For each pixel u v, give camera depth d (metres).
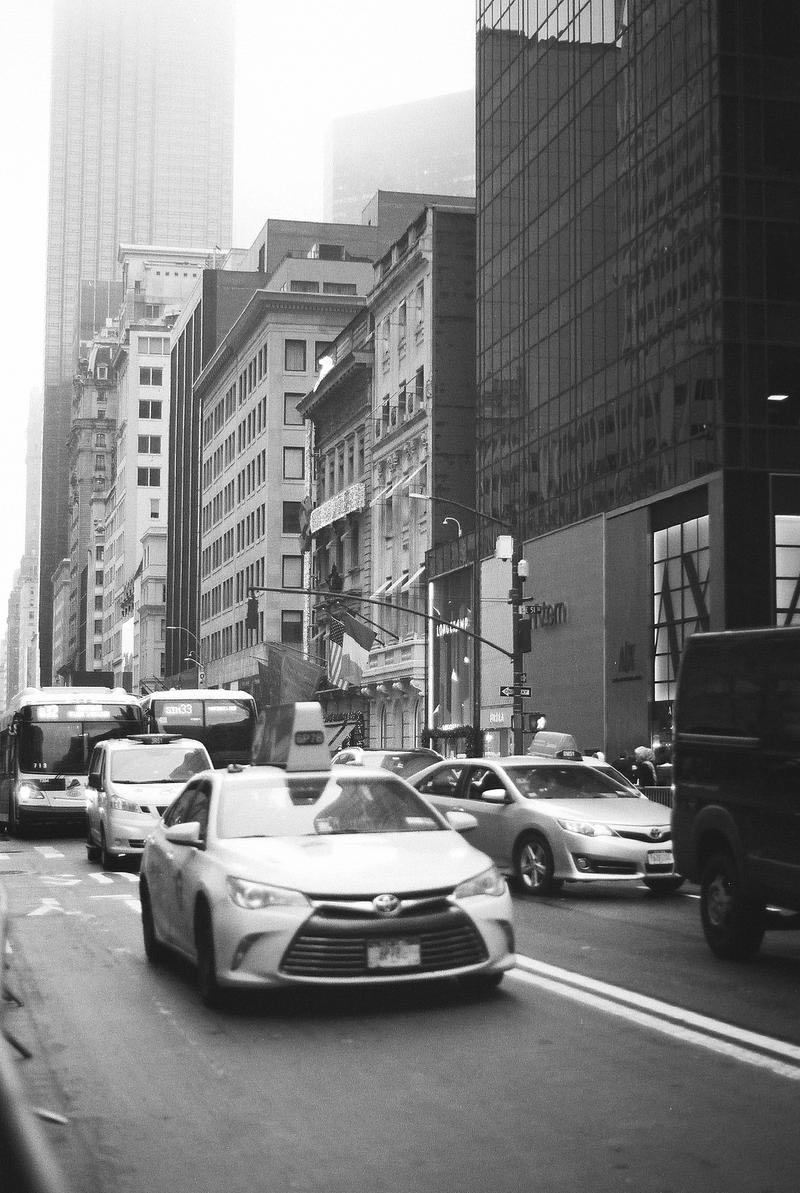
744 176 36.09
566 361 45.88
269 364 93.75
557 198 47.03
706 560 36.22
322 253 100.69
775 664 11.20
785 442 35.53
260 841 9.95
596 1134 6.32
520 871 16.73
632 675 40.22
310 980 8.88
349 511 69.50
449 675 56.03
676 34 38.81
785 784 10.86
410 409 62.19
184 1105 6.99
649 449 39.56
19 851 27.86
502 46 52.53
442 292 59.25
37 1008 9.77
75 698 33.09
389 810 10.52
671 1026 8.69
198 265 191.12
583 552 43.81
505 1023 8.84
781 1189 5.52
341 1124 6.55
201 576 117.56
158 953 11.79
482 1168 5.82
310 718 11.34
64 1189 2.54
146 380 165.62
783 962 11.42
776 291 35.91
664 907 15.54
